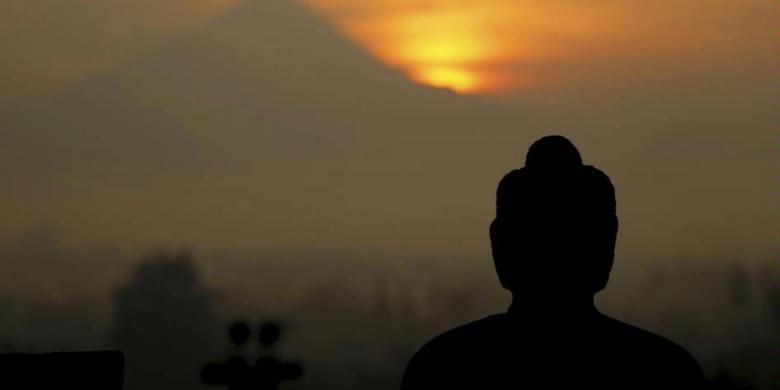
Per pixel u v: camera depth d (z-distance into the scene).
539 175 3.92
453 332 4.07
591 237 3.89
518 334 3.91
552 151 3.98
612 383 3.81
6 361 4.79
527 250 3.89
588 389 3.81
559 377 3.83
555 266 3.88
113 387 4.95
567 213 3.86
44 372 4.83
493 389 3.87
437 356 4.01
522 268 3.92
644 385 3.81
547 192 3.88
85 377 4.89
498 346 3.91
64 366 4.87
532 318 3.91
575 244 3.87
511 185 3.96
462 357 3.95
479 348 3.93
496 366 3.89
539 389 3.83
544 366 3.84
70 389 4.86
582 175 3.93
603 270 3.96
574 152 4.01
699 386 3.85
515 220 3.91
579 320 3.90
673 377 3.82
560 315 3.90
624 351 3.85
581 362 3.83
